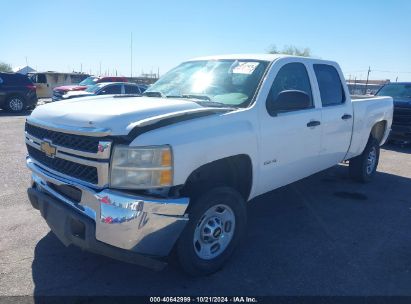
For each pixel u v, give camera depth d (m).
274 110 4.04
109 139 2.88
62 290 3.24
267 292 3.29
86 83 23.81
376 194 6.13
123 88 17.80
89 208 2.98
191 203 3.31
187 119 3.22
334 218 5.04
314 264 3.80
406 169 8.05
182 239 3.22
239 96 3.95
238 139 3.52
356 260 3.91
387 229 4.73
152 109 3.25
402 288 3.42
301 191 6.17
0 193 5.61
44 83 28.73
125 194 2.88
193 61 4.93
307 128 4.48
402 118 10.45
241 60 4.43
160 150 2.93
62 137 3.18
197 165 3.16
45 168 3.45
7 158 7.99
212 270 3.51
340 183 6.71
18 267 3.56
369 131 6.14
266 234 4.48
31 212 4.89
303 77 4.64
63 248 3.95
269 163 4.00
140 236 2.94
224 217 3.60
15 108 18.91
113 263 3.70
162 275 3.51
